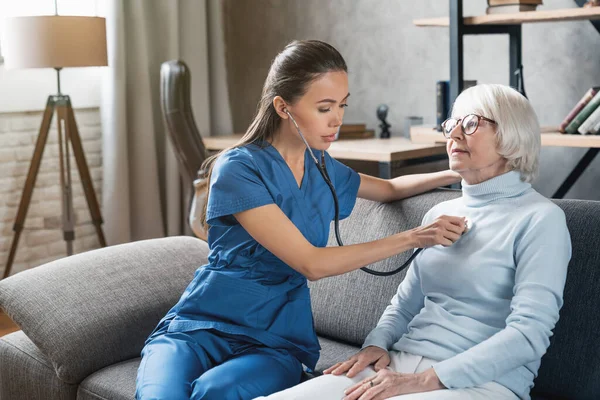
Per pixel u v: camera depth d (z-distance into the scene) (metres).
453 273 1.61
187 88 3.46
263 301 1.71
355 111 4.24
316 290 2.07
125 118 4.06
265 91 1.74
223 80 4.51
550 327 1.46
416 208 1.93
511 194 1.59
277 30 4.50
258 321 1.71
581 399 1.60
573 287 1.63
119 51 3.99
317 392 1.50
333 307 2.02
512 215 1.56
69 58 3.46
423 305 1.73
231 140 4.06
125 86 4.08
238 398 1.57
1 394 2.15
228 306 1.72
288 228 1.64
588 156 3.33
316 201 1.78
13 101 3.85
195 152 3.50
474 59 3.76
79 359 1.91
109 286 2.07
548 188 3.60
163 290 2.12
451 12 3.16
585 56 3.42
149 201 4.20
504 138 1.56
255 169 1.70
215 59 4.48
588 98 2.96
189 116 3.48
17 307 2.01
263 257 1.72
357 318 1.96
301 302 1.76
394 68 4.04
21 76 3.87
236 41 4.70
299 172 1.77
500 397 1.48
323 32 4.30
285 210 1.72
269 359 1.67
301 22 4.38
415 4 3.90
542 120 3.59
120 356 1.98
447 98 3.34
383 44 4.07
